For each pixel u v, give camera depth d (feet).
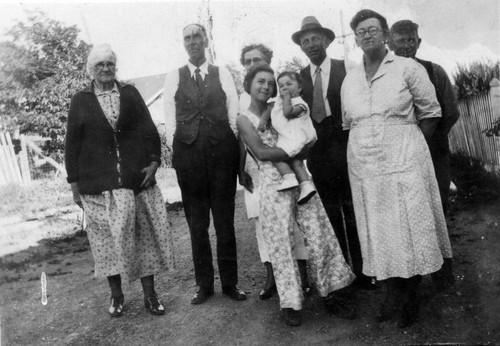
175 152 11.21
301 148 9.76
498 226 12.60
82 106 10.68
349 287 11.20
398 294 9.66
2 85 16.66
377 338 9.24
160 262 11.23
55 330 10.73
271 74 10.17
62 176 18.94
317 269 9.78
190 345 9.66
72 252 16.11
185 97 11.04
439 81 10.61
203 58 11.30
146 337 10.09
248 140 10.01
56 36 16.47
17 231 17.46
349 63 11.16
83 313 11.45
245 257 13.92
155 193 11.30
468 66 14.55
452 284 10.55
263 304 10.92
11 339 10.49
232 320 10.37
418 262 9.17
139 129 11.09
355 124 9.86
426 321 9.59
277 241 9.73
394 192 9.34
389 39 10.84
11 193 18.63
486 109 14.58
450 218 13.58
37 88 16.79
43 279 12.72
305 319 10.17
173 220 18.02
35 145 18.45
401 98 9.37
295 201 9.99
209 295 11.53
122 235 10.58
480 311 9.65
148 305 11.14
